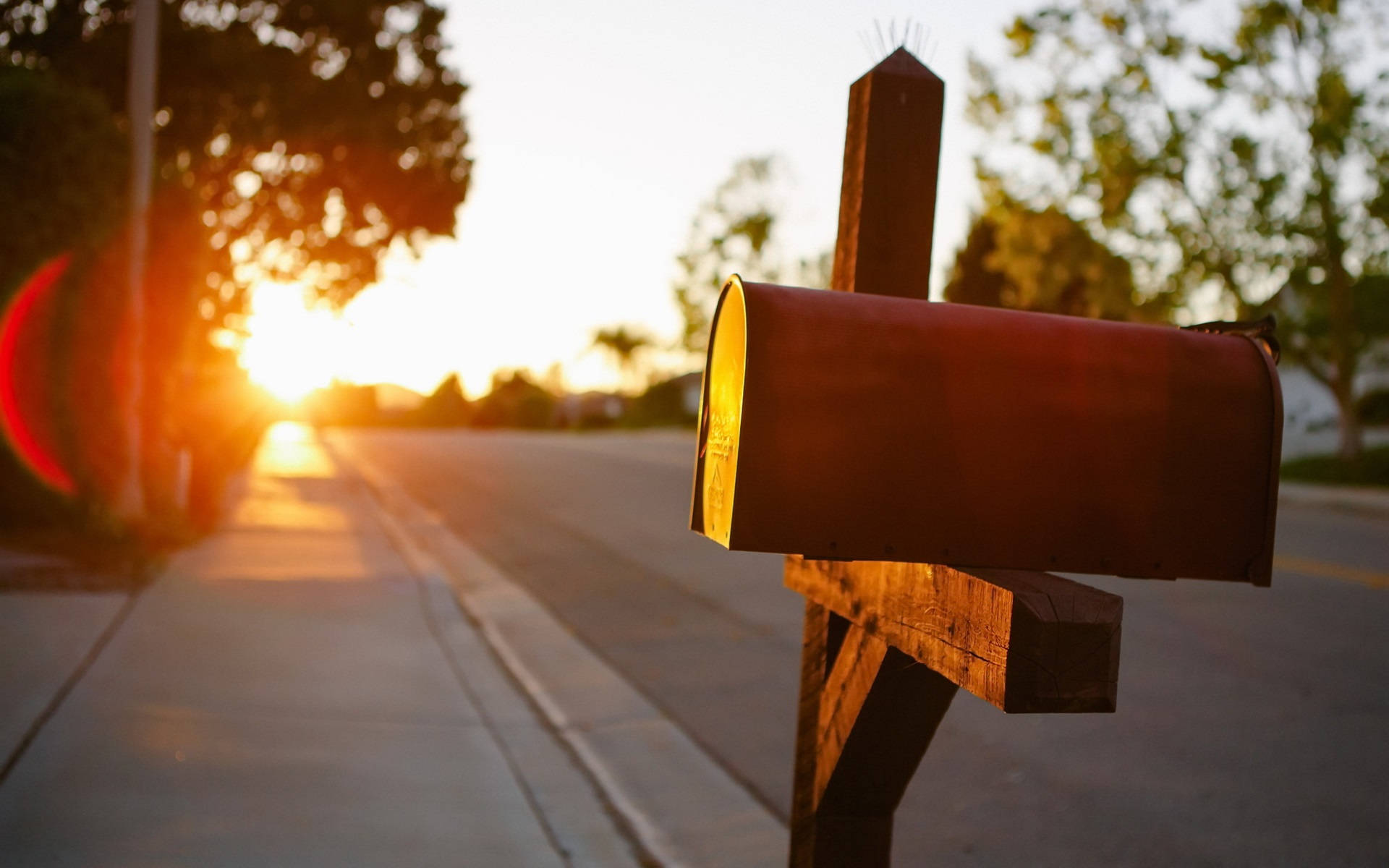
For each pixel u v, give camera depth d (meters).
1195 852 4.63
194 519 12.12
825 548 1.95
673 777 5.40
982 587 1.88
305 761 4.87
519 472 26.75
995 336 2.03
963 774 5.56
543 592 10.68
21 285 9.81
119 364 10.53
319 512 15.13
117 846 3.84
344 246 22.42
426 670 6.78
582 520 16.95
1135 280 25.52
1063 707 1.76
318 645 7.09
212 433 16.05
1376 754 5.87
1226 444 2.07
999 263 27.52
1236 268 24.92
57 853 3.76
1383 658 7.98
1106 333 2.10
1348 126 22.92
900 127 2.71
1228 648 8.24
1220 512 2.07
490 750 5.32
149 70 10.73
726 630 8.99
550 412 79.19
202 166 19.83
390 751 5.14
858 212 2.71
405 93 21.36
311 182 21.39
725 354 2.11
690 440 49.28
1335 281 24.75
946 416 1.99
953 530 1.99
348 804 4.41
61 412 10.24
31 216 9.67
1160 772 5.59
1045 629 1.74
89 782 4.39
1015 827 4.88
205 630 7.21
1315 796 5.27
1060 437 2.03
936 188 2.74
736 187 62.50
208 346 20.47
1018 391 2.01
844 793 2.64
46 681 5.70
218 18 18.55
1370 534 16.20
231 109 18.61
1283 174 23.92
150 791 4.35
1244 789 5.35
